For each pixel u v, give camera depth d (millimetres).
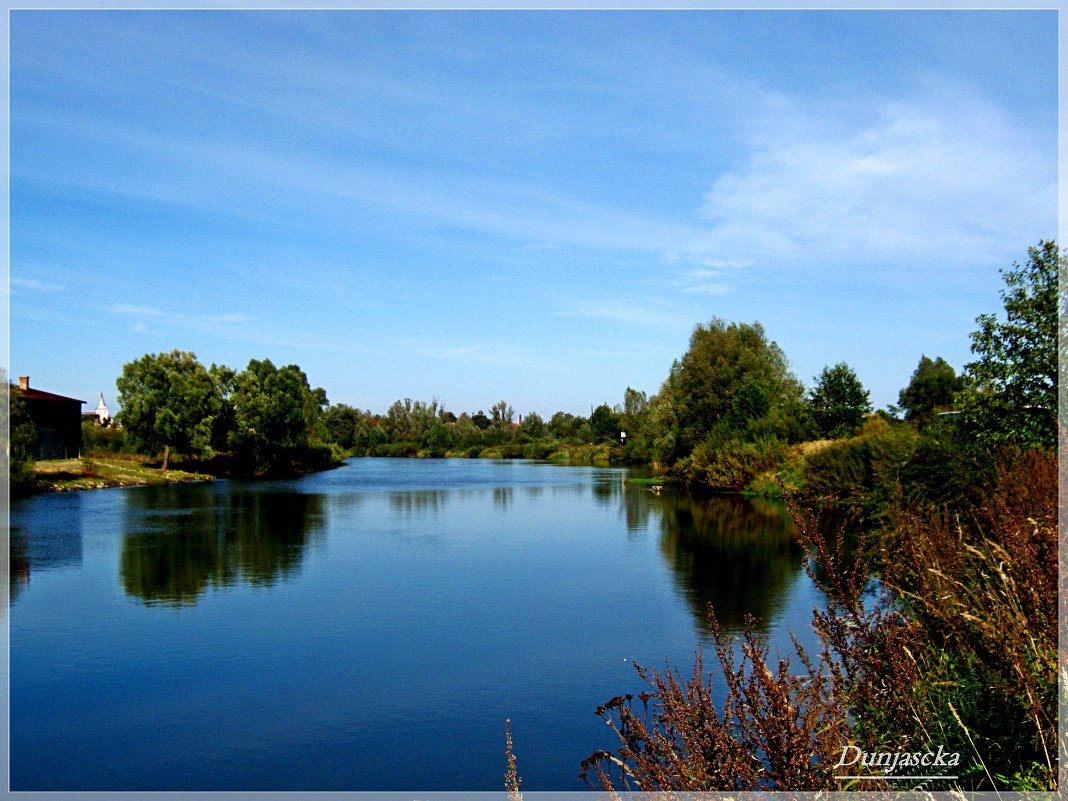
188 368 50844
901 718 3703
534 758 6859
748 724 3414
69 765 6938
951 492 11352
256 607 12508
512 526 23453
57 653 10062
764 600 12656
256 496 34969
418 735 7461
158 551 18312
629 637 10562
